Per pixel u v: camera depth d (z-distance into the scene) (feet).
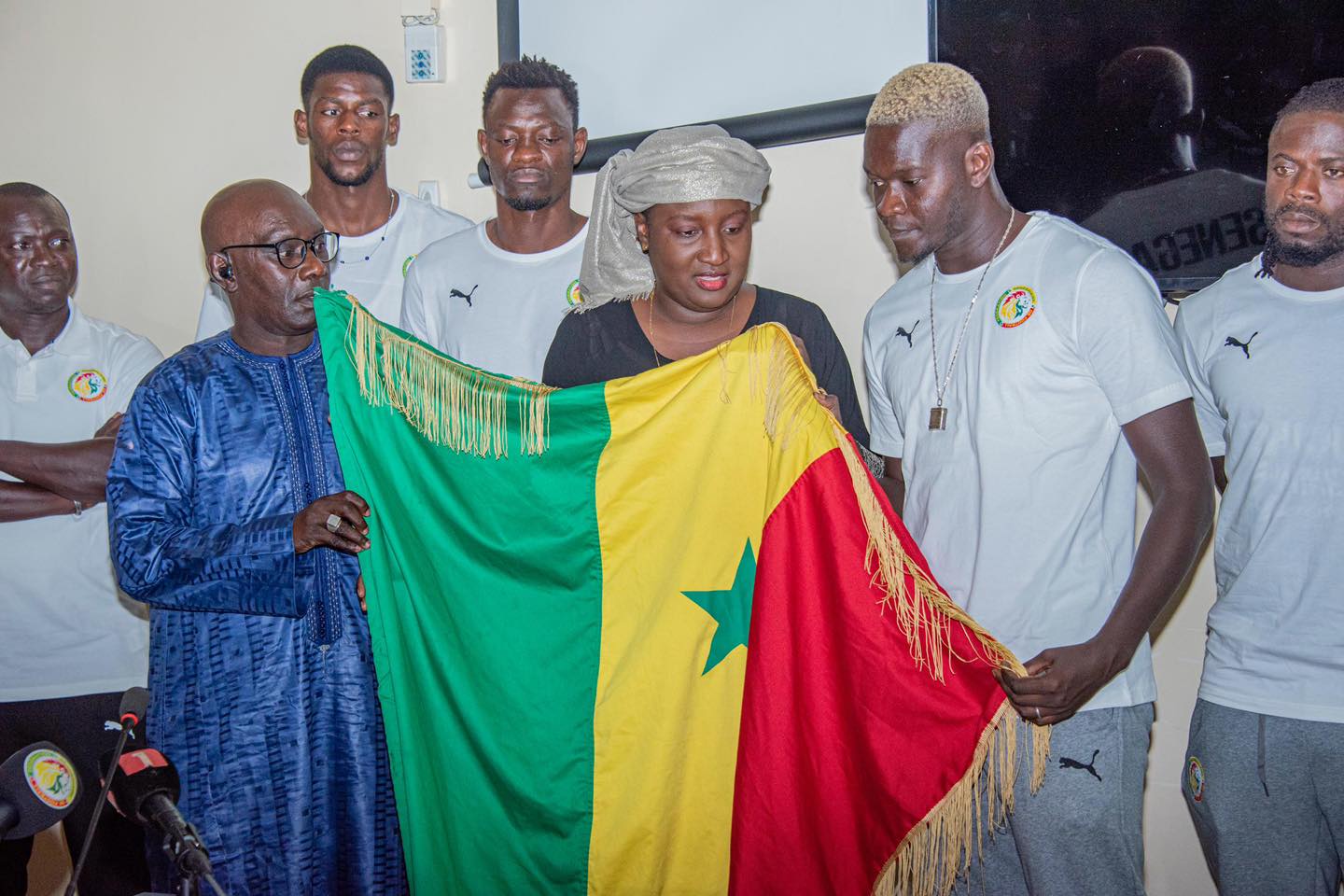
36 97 15.75
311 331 7.99
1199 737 7.82
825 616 6.97
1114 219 8.95
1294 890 7.49
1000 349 7.25
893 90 7.30
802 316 8.07
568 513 7.48
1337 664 7.20
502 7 12.41
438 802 7.63
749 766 7.14
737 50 10.87
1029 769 7.21
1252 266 7.85
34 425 10.46
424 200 12.31
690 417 7.32
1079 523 7.12
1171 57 8.53
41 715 10.18
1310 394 7.32
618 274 8.36
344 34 13.61
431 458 7.57
